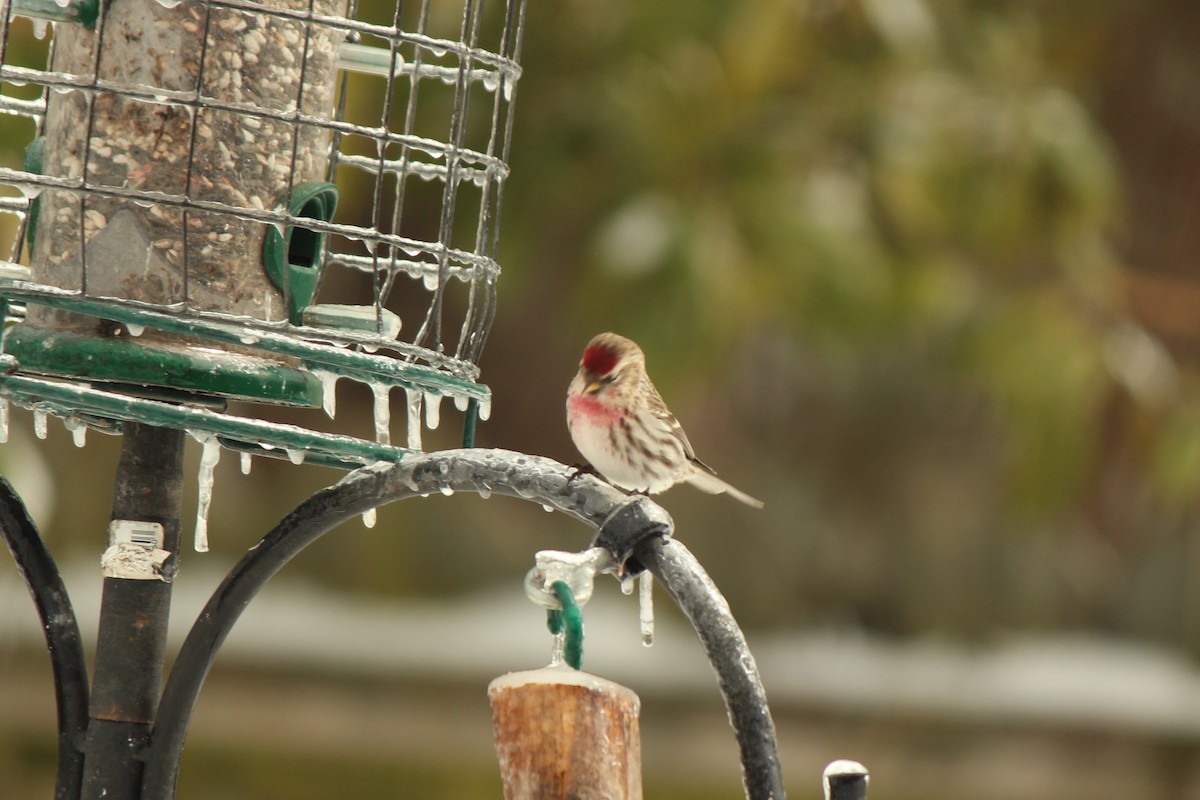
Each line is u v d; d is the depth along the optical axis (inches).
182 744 203.2
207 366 206.4
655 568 184.9
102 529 594.6
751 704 176.7
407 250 219.9
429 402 205.8
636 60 489.4
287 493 681.0
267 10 212.5
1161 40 699.4
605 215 467.5
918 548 789.2
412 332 655.1
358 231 217.0
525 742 158.9
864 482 790.5
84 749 203.5
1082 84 655.1
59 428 588.7
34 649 584.1
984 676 755.4
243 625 678.5
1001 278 554.6
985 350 538.6
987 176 521.3
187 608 645.3
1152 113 708.7
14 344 207.8
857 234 482.6
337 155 245.8
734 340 496.1
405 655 678.5
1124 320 603.5
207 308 219.0
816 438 788.6
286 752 574.2
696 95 488.1
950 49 557.0
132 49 220.8
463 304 629.0
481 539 772.0
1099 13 656.4
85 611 578.9
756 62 492.4
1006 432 571.8
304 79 228.4
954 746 678.5
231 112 219.0
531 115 480.4
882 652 769.6
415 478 199.6
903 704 701.3
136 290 217.5
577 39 492.1
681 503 789.2
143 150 219.9
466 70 226.8
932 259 519.8
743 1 488.7
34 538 206.4
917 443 788.6
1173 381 588.7
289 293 224.2
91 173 220.1
